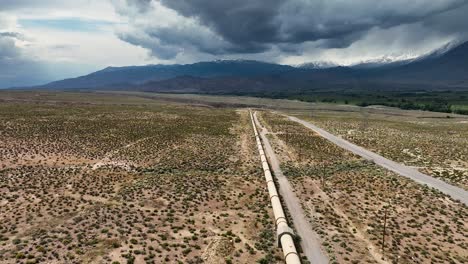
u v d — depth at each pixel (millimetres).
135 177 58844
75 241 35531
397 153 83625
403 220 44281
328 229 41344
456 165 71312
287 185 57656
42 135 88188
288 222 42875
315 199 51438
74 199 47062
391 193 53781
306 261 33844
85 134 92938
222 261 33500
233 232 40031
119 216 42156
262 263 33469
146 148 80625
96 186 52781
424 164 72500
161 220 42031
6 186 50719
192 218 43312
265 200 50500
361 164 72500
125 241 35969
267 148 88750
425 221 44062
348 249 36344
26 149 73125
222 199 50312
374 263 33938
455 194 53531
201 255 34438
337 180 60625
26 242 34875
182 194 51062
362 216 45406
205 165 68750
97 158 69750
